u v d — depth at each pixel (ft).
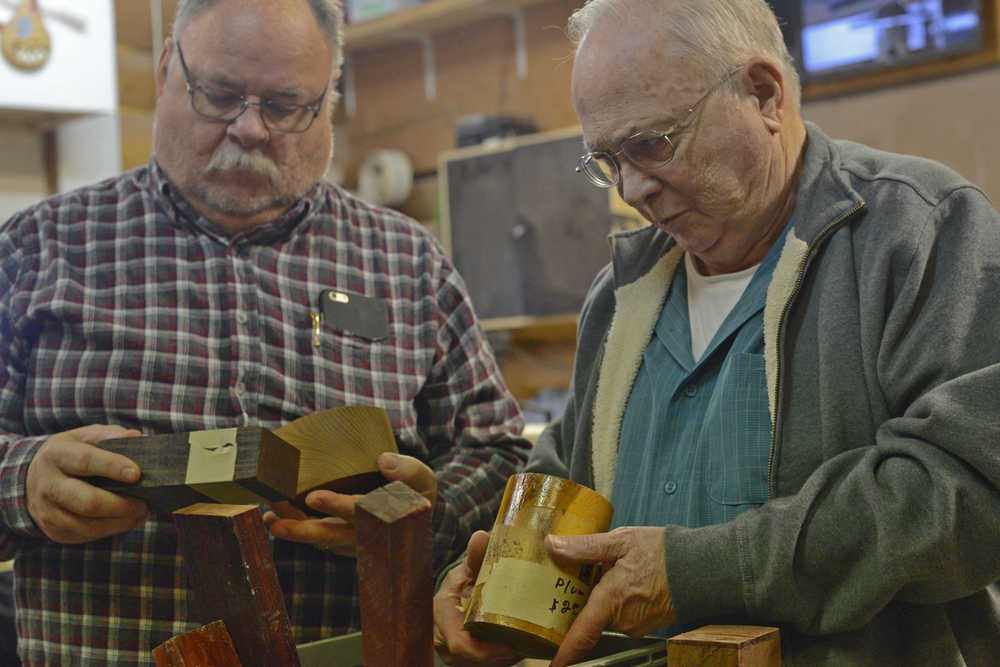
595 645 2.93
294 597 4.49
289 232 4.92
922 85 9.59
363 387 4.84
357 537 2.42
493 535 2.86
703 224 3.44
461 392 5.15
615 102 3.31
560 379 11.76
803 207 3.44
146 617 4.29
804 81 10.19
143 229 4.72
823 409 3.19
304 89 4.49
